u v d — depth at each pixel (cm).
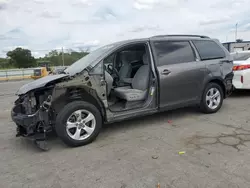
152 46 428
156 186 243
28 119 336
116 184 250
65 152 343
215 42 520
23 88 372
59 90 342
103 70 382
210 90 498
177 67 441
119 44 413
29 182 265
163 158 305
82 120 362
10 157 336
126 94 419
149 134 400
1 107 714
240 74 646
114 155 323
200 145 341
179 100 452
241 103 600
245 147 326
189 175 260
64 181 262
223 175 256
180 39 465
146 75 442
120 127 446
